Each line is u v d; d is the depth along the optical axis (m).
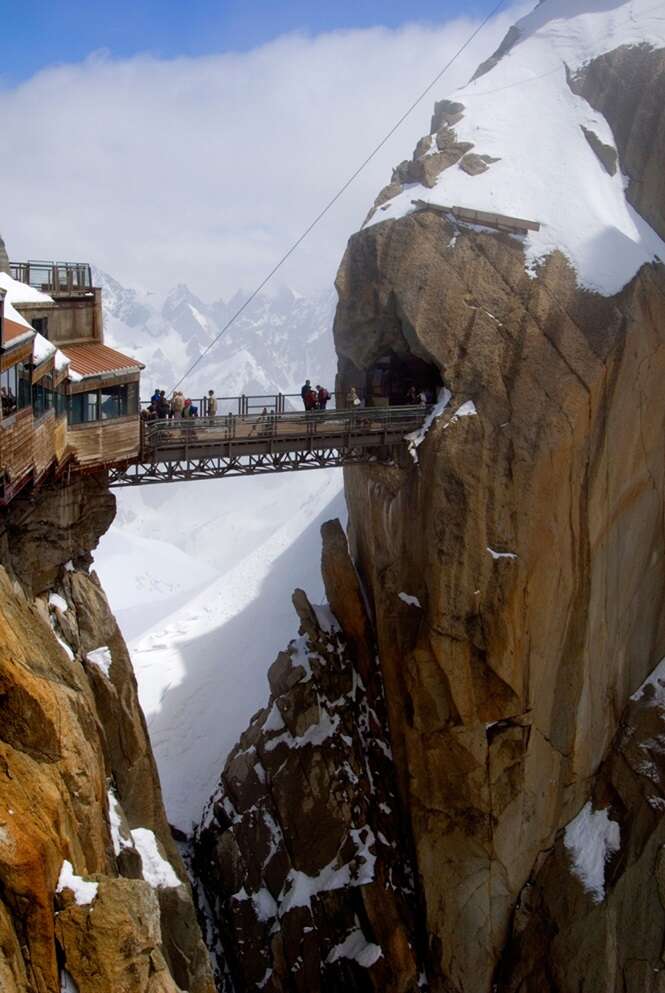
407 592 43.53
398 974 42.09
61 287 37.19
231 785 46.06
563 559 42.22
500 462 41.56
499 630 41.38
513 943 42.78
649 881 40.31
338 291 45.78
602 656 43.97
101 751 29.52
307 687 45.78
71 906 21.53
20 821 21.19
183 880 35.97
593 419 42.06
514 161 46.56
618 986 39.94
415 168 47.00
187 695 55.94
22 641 25.86
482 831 42.62
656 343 43.38
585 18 52.97
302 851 43.94
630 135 48.19
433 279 43.44
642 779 42.75
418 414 43.28
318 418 41.62
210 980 32.25
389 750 45.78
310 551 64.31
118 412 35.88
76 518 34.91
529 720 42.25
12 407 25.86
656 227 47.47
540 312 42.56
